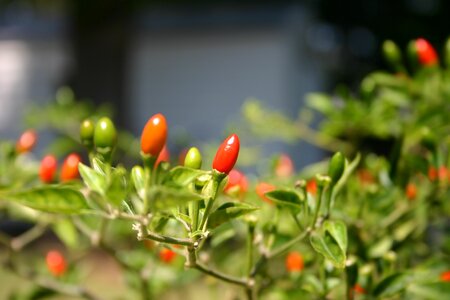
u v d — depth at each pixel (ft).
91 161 1.49
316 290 1.59
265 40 11.55
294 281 1.73
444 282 1.49
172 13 11.46
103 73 8.29
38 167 2.00
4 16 12.41
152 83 11.96
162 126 1.19
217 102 11.90
